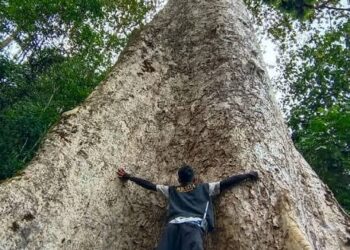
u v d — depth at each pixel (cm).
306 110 1630
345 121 1245
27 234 496
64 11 1514
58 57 1558
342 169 1231
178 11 894
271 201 547
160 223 584
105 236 552
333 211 674
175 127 682
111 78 712
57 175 556
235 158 588
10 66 1438
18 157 1257
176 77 761
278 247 504
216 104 671
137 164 630
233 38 802
